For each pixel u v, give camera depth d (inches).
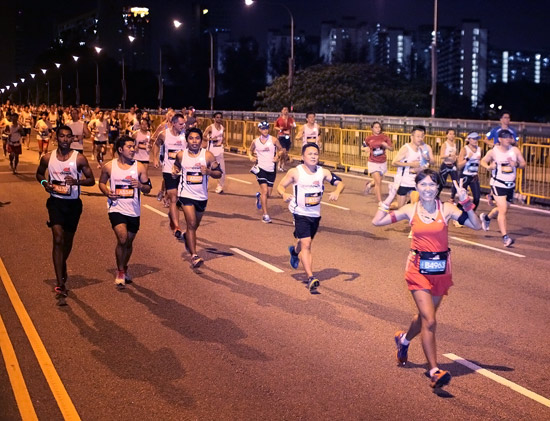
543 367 254.1
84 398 226.1
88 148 1489.9
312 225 352.2
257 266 406.0
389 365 255.3
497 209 479.2
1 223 546.9
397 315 313.7
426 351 232.7
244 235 498.6
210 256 431.8
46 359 260.4
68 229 341.4
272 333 289.4
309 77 2425.0
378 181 601.0
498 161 458.3
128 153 350.3
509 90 4320.9
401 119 1478.8
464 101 2982.3
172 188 478.3
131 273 389.4
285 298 340.5
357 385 236.8
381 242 477.7
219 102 4483.3
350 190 752.3
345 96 2357.3
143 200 673.6
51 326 299.3
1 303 332.8
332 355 264.8
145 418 211.6
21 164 1036.5
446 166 550.9
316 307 325.7
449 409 218.4
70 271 392.5
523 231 520.1
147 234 502.0
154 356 263.4
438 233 233.3
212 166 391.9
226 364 255.3
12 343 277.7
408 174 491.8
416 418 211.9
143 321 305.6
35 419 211.2
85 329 295.3
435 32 1407.5
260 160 540.7
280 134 914.7
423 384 238.1
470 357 264.1
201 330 293.6
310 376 244.4
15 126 903.1
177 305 329.4
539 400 225.5
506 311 321.1
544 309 324.5
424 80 2687.0
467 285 366.6
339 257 430.0
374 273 389.4
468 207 233.6
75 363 256.4
